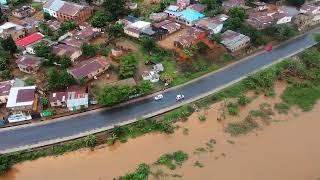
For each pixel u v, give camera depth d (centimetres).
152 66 10575
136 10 13038
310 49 11775
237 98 9738
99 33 11875
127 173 7719
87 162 7975
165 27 11881
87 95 9250
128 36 11812
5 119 8756
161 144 8412
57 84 9438
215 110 9331
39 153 8088
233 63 11094
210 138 8594
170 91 9869
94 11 13088
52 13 12744
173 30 11981
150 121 8875
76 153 8156
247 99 9706
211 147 8362
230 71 10738
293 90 10112
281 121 9150
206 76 10494
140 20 12456
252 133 8781
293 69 10725
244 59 11300
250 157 8144
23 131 8581
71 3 12775
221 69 10812
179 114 9131
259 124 9044
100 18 12194
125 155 8144
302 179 7662
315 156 8212
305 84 10250
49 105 9162
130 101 9494
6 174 7769
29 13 13150
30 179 7638
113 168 7844
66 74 9662
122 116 9019
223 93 9844
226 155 8175
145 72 10194
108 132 8600
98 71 10100
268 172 7806
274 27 12325
